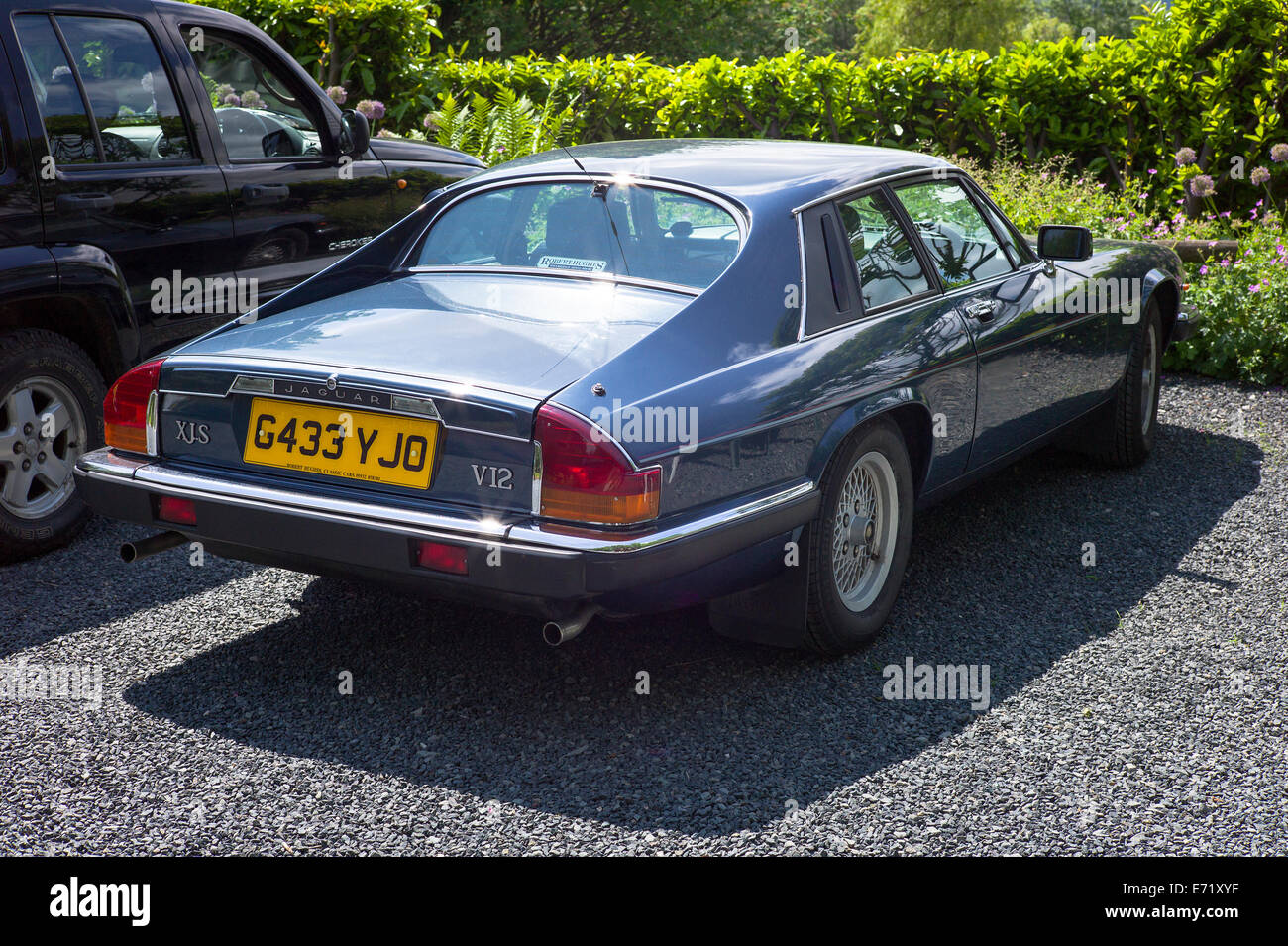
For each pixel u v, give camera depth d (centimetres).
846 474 352
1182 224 855
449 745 318
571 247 372
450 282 378
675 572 295
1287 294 705
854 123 1081
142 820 282
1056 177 923
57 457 461
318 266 555
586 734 324
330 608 405
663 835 279
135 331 471
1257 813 288
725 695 346
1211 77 930
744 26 3181
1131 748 318
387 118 1020
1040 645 380
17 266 427
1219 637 384
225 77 521
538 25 2972
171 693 344
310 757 311
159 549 341
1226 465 564
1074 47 989
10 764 304
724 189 364
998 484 540
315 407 315
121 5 478
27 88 437
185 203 489
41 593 416
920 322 388
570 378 297
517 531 287
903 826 283
